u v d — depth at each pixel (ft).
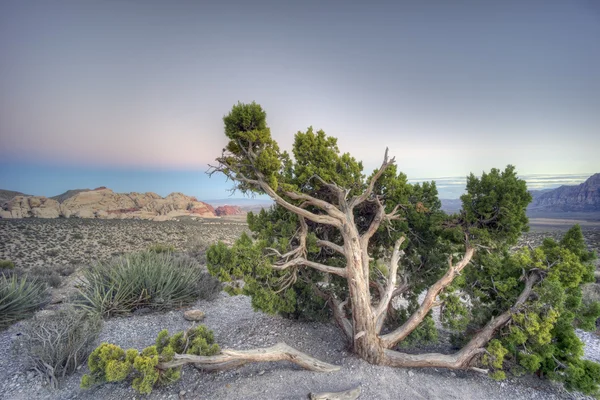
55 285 44.96
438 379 20.85
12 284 33.42
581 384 18.98
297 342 26.71
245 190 24.47
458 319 22.77
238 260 22.89
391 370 21.31
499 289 22.38
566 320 20.92
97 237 132.05
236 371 21.57
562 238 23.32
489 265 23.65
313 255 29.63
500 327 21.90
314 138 27.22
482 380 21.44
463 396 18.94
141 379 17.61
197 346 19.92
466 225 24.75
